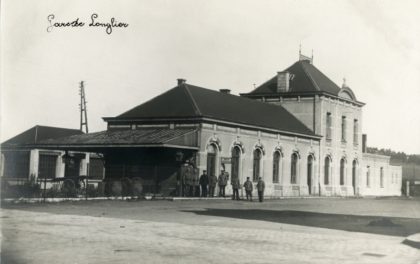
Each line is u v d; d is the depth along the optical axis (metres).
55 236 12.63
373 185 56.97
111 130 35.50
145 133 32.16
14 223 15.11
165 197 28.30
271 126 38.22
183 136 30.62
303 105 45.53
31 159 41.59
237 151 35.50
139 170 32.06
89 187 28.38
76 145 31.11
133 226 15.15
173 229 14.66
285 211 23.02
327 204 30.58
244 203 28.12
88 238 12.45
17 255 10.20
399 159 85.75
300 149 42.19
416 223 18.50
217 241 12.47
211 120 32.47
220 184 31.86
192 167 30.34
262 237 13.40
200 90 36.97
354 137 51.34
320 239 13.27
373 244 12.55
